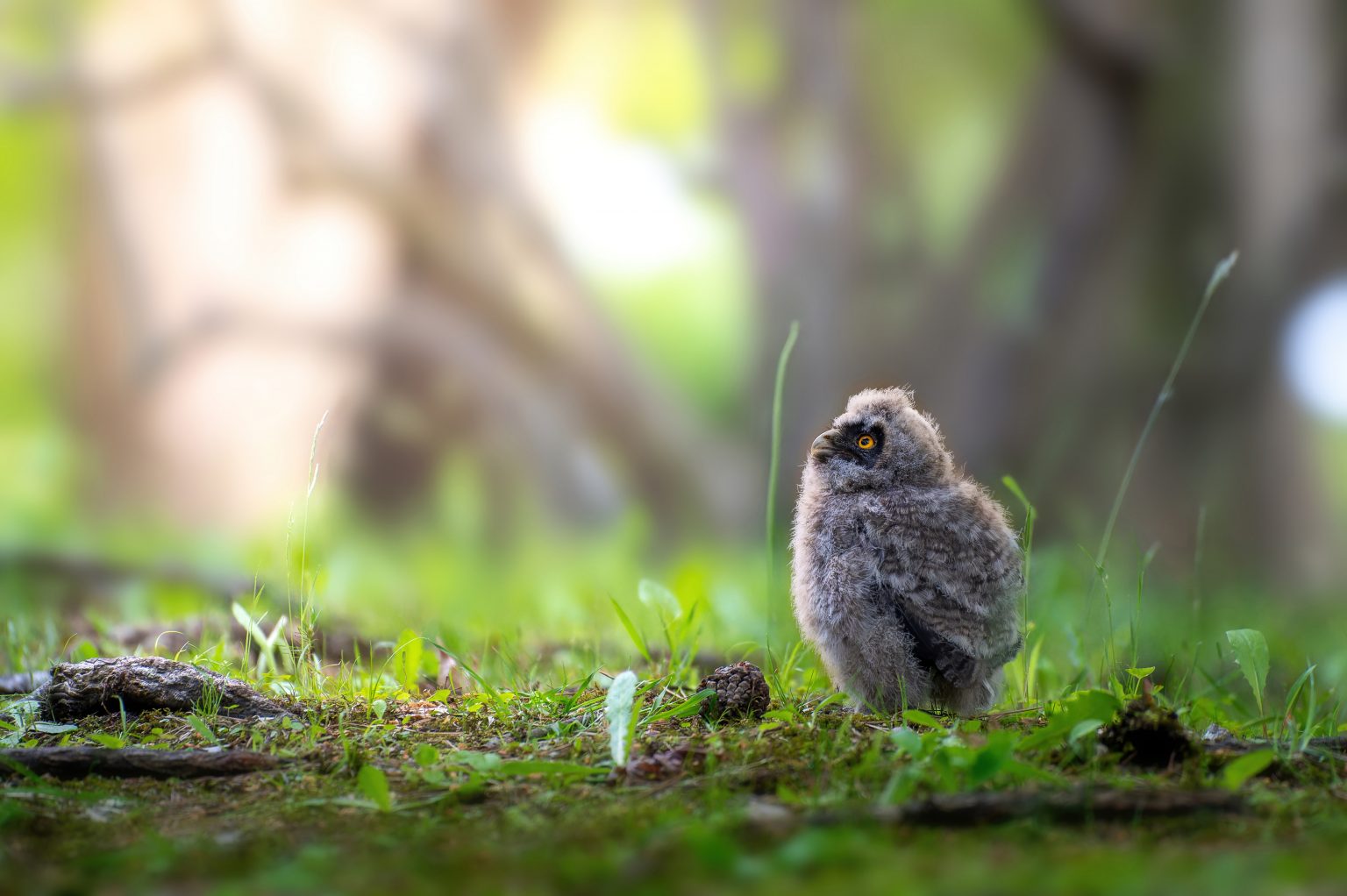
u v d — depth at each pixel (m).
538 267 20.33
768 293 19.70
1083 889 2.82
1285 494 19.16
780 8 19.50
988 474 18.73
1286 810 3.66
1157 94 18.00
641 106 24.22
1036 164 18.89
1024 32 20.70
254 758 4.23
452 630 6.95
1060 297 18.61
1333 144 17.86
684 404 21.33
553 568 12.63
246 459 19.30
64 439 19.83
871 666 5.41
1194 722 5.16
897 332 19.66
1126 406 18.81
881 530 5.48
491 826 3.60
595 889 2.94
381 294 19.72
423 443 20.03
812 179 19.59
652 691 5.38
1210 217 18.42
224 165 19.34
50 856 3.40
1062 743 4.22
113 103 19.34
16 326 25.44
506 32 20.94
